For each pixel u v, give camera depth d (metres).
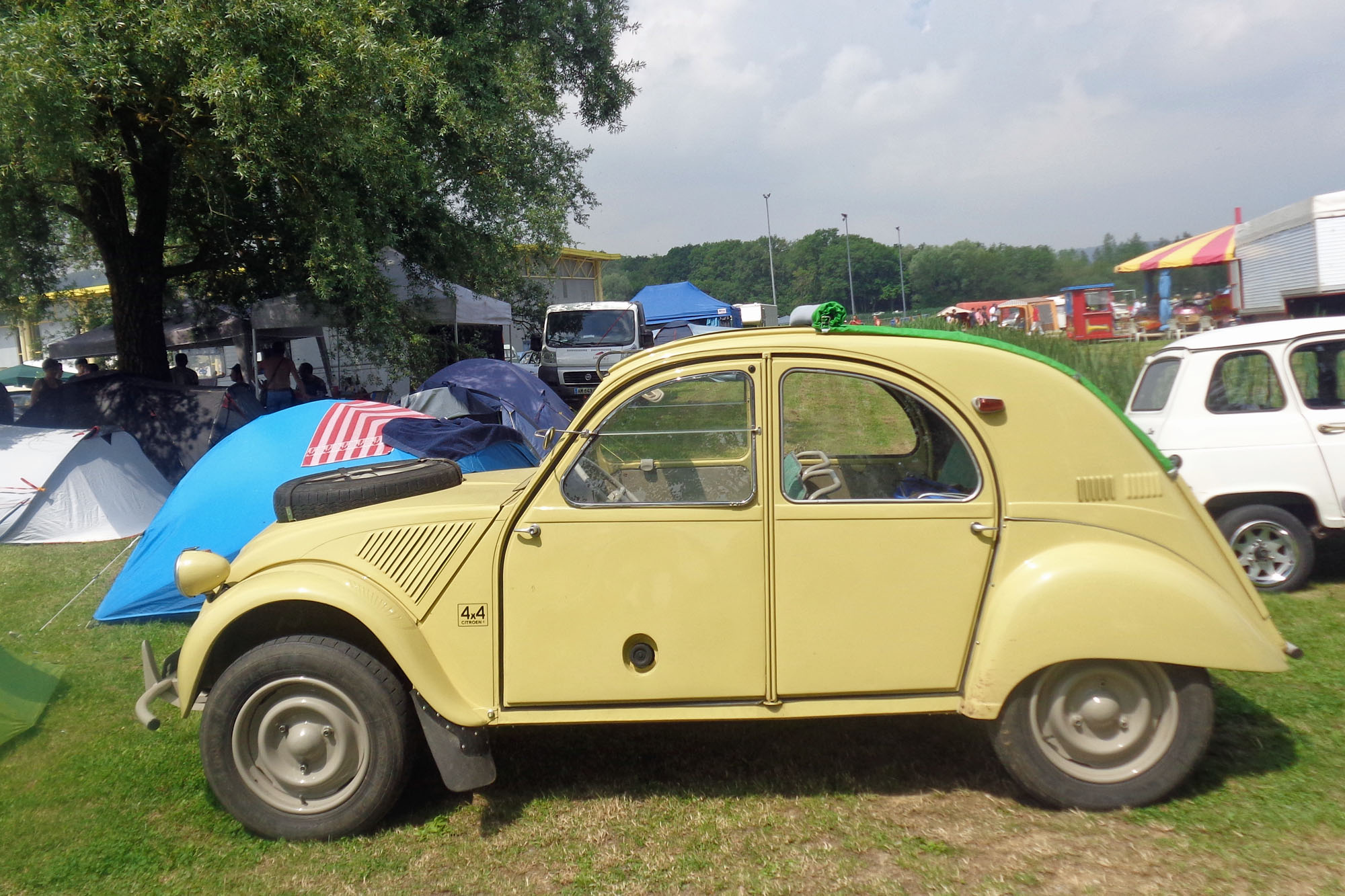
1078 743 3.58
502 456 7.93
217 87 9.49
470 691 3.63
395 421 7.45
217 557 3.84
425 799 3.98
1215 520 6.33
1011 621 3.43
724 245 83.12
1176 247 19.44
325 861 3.50
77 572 8.18
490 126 14.80
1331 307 13.98
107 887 3.37
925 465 3.68
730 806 3.78
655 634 3.57
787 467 3.59
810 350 3.62
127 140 11.15
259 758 3.67
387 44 11.79
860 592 3.53
